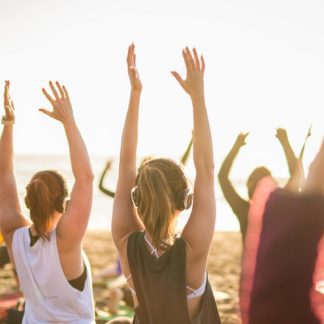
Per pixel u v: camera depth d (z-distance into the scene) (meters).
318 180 2.85
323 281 3.04
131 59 3.83
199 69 3.54
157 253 3.42
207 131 3.51
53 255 3.75
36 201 3.76
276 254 2.94
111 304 9.10
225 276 14.88
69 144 3.77
